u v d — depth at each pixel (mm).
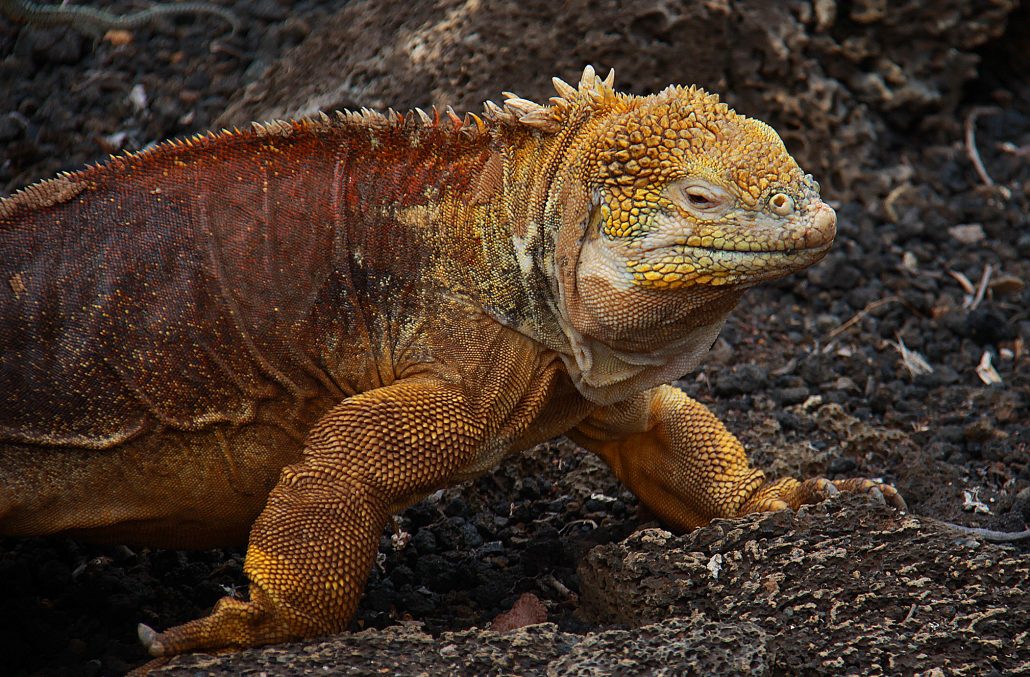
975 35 19734
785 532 9992
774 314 16953
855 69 19422
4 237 9648
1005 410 14508
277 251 9891
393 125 10148
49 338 9492
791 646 9000
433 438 9617
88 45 19875
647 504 11867
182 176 9953
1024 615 9023
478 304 9922
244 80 19219
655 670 8562
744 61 18016
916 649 8891
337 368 9969
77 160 18094
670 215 9367
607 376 10117
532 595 10805
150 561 11828
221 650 9133
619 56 17078
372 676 8617
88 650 10195
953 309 16797
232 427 9867
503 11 16953
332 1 20719
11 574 11188
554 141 9938
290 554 9164
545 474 13242
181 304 9711
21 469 9492
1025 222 18703
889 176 19016
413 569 11766
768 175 9281
